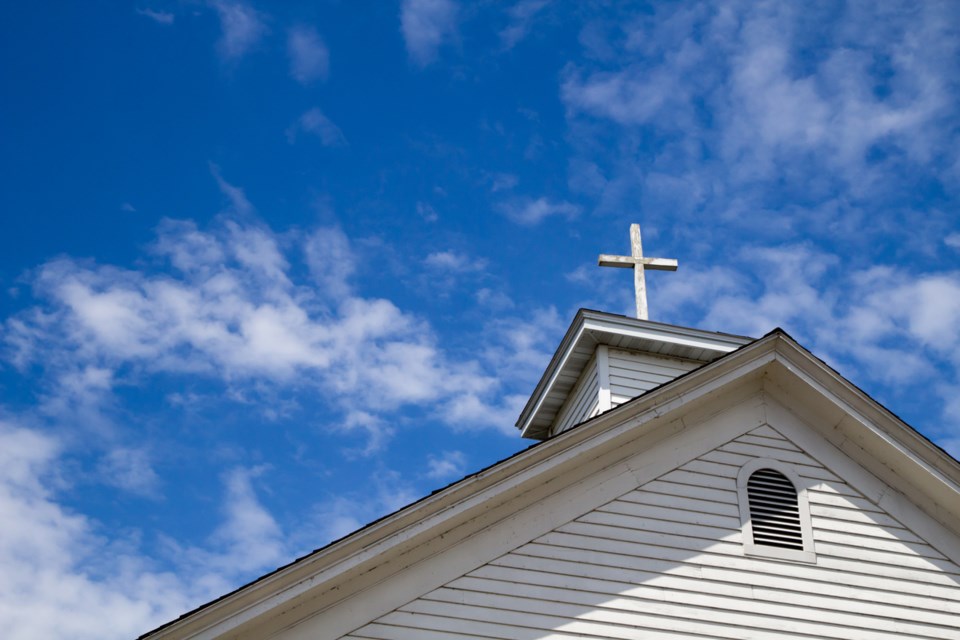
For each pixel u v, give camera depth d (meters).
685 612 14.47
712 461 15.70
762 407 16.28
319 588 13.68
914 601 15.15
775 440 16.06
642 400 15.43
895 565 15.38
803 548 15.25
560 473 15.07
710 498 15.38
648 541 14.88
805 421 16.27
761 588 14.84
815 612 14.80
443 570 14.22
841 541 15.41
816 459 16.00
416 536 14.13
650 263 23.31
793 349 16.19
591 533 14.80
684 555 14.87
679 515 15.16
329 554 13.70
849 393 16.12
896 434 16.00
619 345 21.38
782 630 14.59
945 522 15.86
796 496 15.65
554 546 14.62
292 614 13.59
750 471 15.70
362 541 13.88
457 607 14.01
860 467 16.05
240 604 13.31
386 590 13.97
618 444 15.41
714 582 14.76
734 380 16.02
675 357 21.66
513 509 14.77
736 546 15.08
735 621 14.53
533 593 14.25
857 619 14.87
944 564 15.53
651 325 21.22
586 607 14.27
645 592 14.51
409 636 13.73
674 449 15.66
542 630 14.02
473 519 14.56
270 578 13.39
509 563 14.41
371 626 13.74
